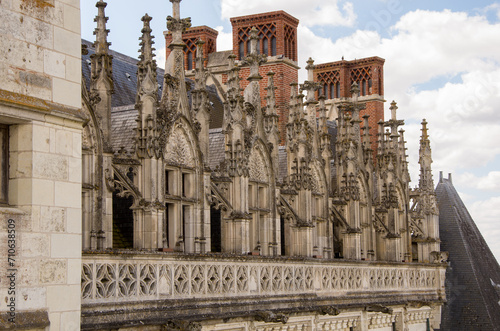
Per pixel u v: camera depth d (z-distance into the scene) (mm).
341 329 40656
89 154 27547
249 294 32938
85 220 27359
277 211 37344
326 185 42031
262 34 54781
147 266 27516
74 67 20656
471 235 59969
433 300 51500
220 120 47906
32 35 19500
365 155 47406
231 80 34750
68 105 20422
